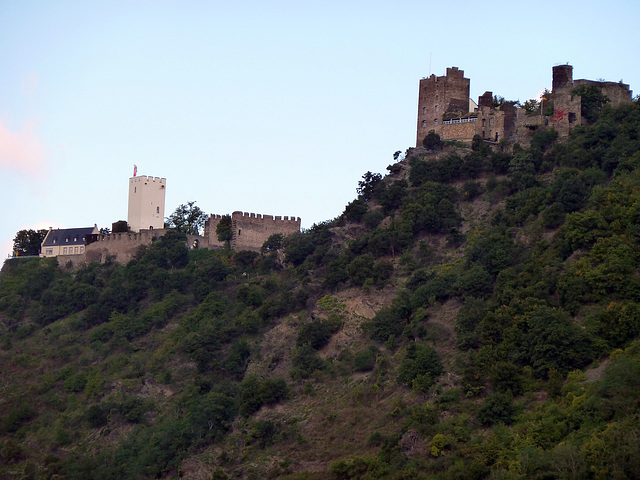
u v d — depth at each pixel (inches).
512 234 6589.6
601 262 5492.1
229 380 6259.8
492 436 4564.5
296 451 5196.9
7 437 6254.9
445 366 5428.2
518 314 5344.5
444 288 6225.4
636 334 4849.9
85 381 6732.3
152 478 5442.9
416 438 4820.4
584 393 4544.8
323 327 6358.3
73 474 5556.1
